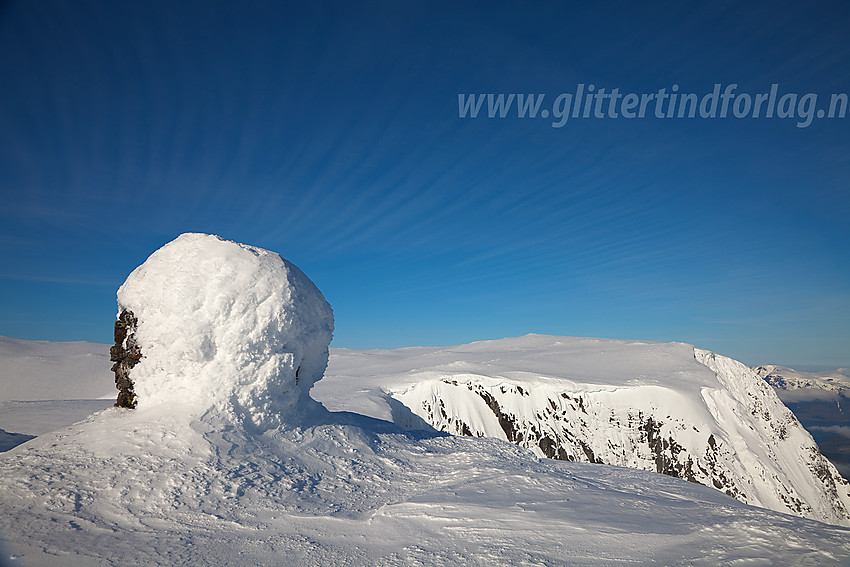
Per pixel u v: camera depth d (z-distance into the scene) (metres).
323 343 11.52
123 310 10.33
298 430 9.80
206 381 9.14
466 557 4.70
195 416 8.64
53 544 4.93
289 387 10.31
